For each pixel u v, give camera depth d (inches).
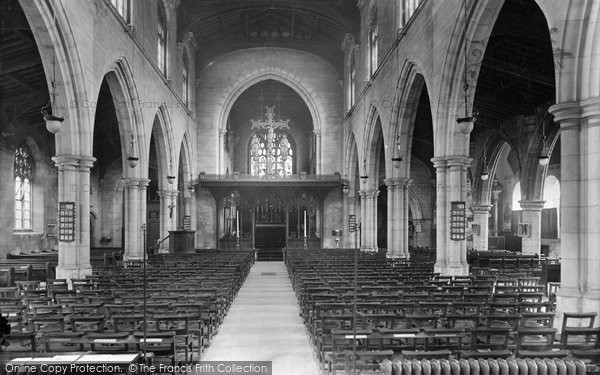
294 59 1945.1
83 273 797.2
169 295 518.9
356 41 1660.9
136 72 1087.6
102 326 398.3
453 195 829.8
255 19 1786.4
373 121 1450.5
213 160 1909.4
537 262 1002.7
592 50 458.3
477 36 746.2
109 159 1822.1
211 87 1921.8
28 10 695.7
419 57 965.2
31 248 1314.0
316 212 1955.0
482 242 1518.2
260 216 1947.6
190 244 1354.6
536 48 901.8
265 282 1056.2
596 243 458.0
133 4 1076.5
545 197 1624.0
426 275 726.5
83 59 794.8
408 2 1081.4
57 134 795.4
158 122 1363.2
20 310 442.6
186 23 1593.3
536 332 342.0
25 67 968.9
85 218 817.5
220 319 599.2
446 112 824.3
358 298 496.1
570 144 473.4
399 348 363.6
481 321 456.8
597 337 351.6
